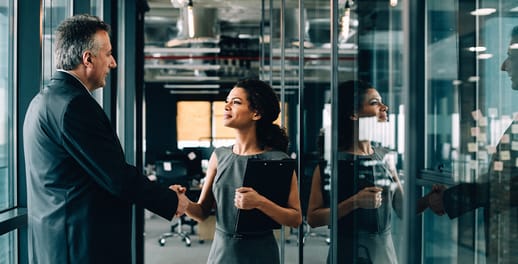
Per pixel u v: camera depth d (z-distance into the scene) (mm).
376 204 1613
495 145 1408
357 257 1826
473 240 1415
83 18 1882
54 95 1773
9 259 2217
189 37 8195
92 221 1795
